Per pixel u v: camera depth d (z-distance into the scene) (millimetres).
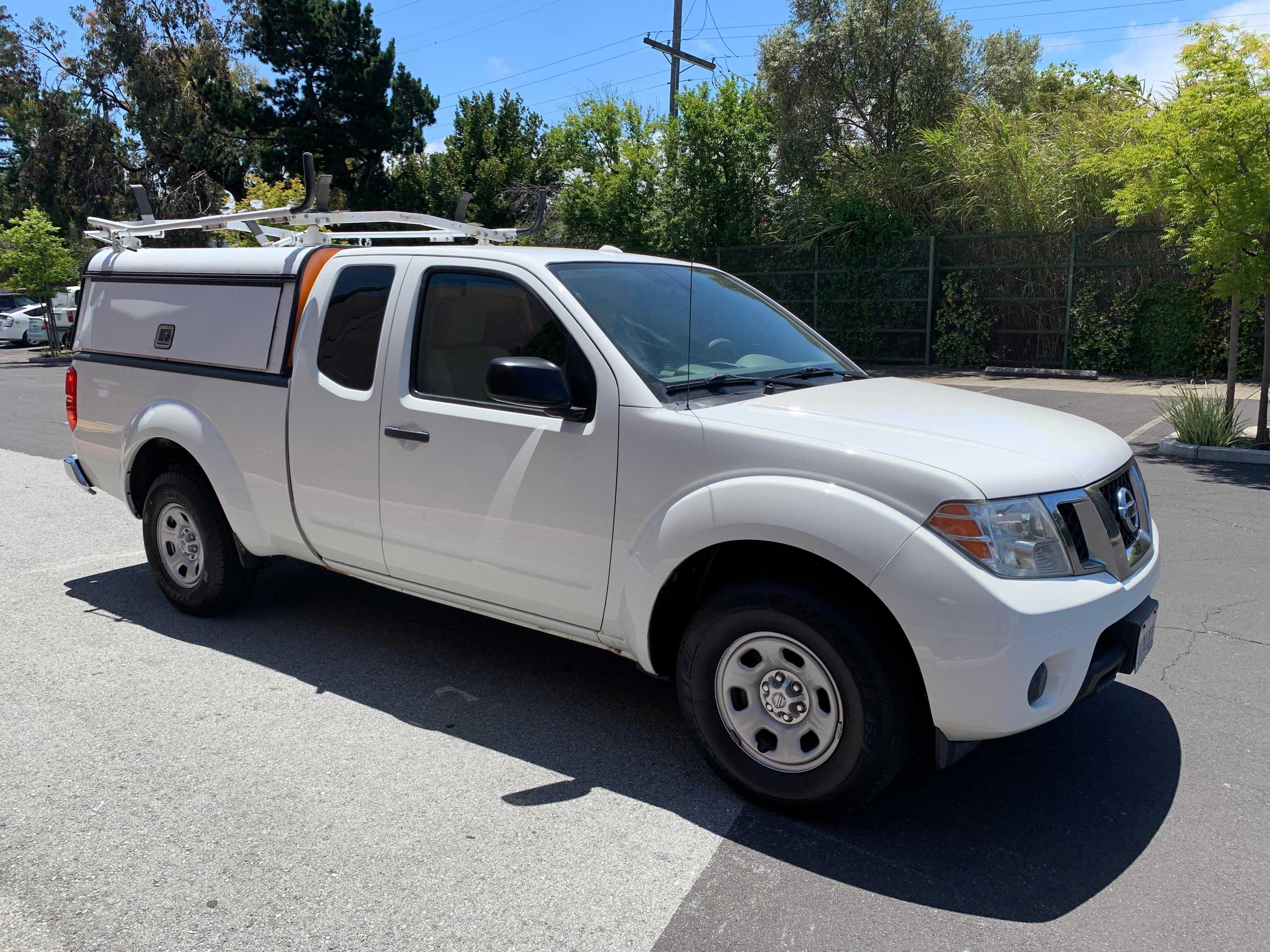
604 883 2789
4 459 9961
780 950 2508
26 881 2773
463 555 3766
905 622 2781
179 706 3955
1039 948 2518
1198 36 9266
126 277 5109
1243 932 2580
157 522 4969
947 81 22266
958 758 2949
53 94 32906
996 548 2758
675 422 3225
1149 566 3273
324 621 4996
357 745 3633
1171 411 10469
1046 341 17781
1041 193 17547
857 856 2945
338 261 4234
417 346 3898
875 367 19188
